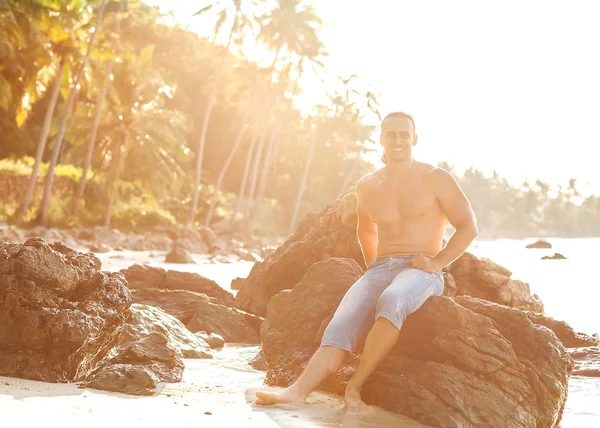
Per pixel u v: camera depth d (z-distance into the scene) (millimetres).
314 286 6125
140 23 58281
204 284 10453
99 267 5926
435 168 5336
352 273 6125
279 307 6285
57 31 36562
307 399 5035
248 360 6902
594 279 24922
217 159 74500
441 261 5164
